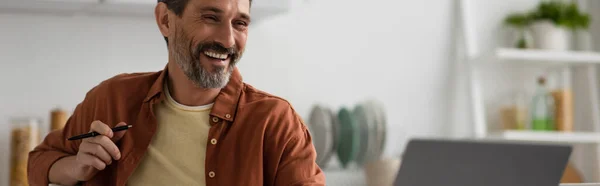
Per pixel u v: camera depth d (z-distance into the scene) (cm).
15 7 260
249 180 150
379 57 309
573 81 333
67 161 151
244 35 154
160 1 160
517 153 120
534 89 326
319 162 274
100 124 144
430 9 317
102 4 251
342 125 276
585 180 324
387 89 309
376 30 309
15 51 271
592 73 326
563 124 311
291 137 155
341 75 304
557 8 313
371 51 308
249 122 155
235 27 153
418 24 315
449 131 316
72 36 277
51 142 163
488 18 324
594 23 335
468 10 316
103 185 152
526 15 324
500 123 317
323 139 273
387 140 287
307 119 297
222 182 150
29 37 273
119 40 281
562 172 118
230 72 154
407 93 311
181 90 157
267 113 156
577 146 330
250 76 293
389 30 311
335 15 305
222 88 158
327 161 275
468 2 317
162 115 157
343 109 278
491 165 121
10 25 271
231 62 154
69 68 276
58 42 275
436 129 314
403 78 311
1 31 270
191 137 154
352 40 306
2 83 269
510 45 325
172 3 153
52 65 274
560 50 311
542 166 119
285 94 297
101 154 142
